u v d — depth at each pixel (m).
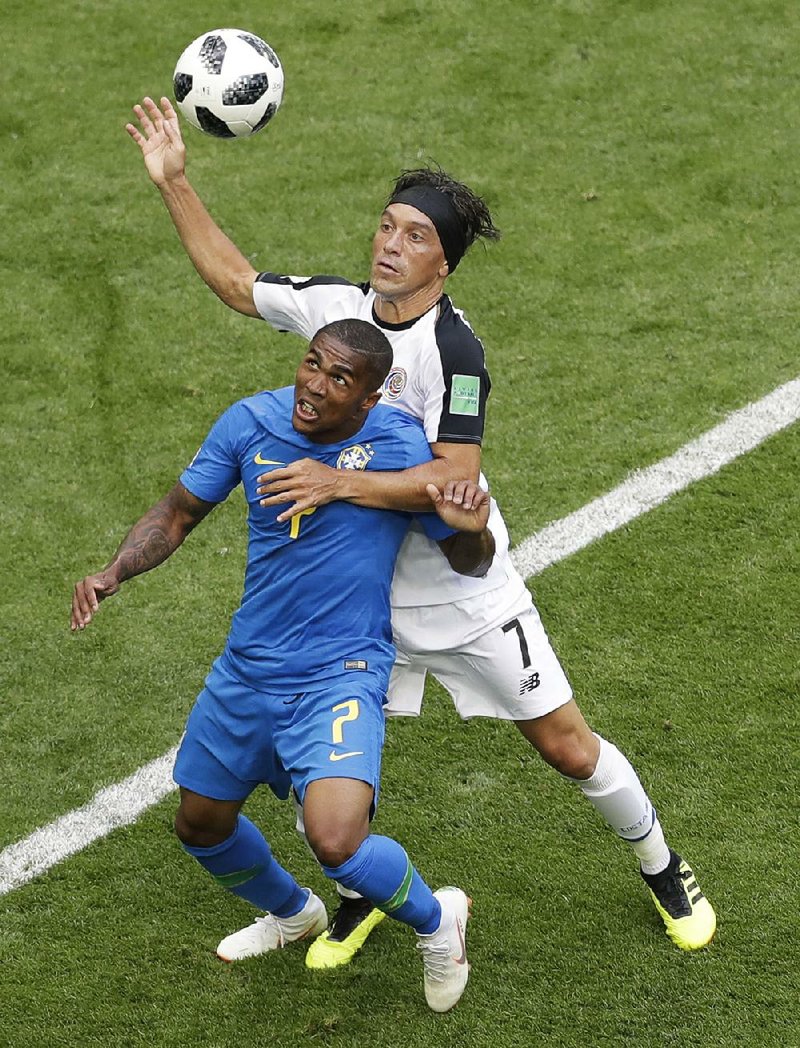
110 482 23.02
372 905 15.31
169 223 29.19
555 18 35.03
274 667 13.27
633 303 26.39
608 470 22.59
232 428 13.54
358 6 35.88
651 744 17.67
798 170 29.69
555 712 14.33
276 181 30.23
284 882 14.77
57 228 29.08
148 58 34.22
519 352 25.33
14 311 26.91
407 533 13.88
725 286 26.67
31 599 20.70
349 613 13.27
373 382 12.74
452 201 13.53
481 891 15.88
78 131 31.91
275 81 16.11
